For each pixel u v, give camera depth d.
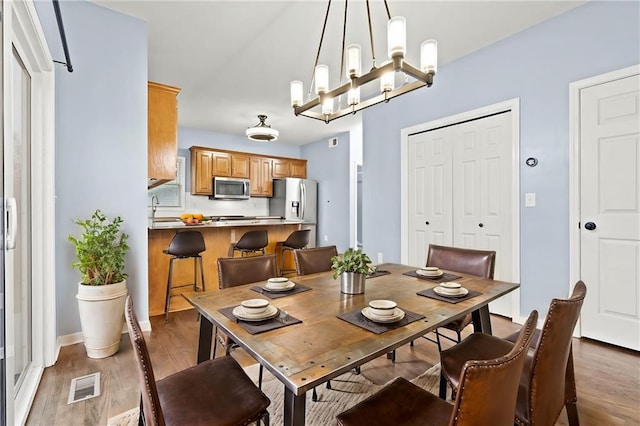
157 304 3.38
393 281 1.92
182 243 3.19
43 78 2.20
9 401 1.32
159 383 1.25
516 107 2.96
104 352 2.31
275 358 0.96
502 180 3.11
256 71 3.71
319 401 1.84
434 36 2.98
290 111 5.14
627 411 1.71
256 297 1.58
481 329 1.90
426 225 3.81
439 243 3.67
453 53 3.31
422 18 2.70
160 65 3.56
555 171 2.72
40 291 2.13
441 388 1.63
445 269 2.37
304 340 1.09
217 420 1.06
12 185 1.34
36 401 1.79
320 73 1.96
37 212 2.14
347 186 6.49
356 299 1.56
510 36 3.00
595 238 2.52
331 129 6.25
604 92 2.46
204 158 6.23
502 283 1.88
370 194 4.52
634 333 2.35
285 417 1.01
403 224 4.05
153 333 2.79
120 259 2.42
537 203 2.84
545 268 2.79
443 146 3.62
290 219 6.78
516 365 0.81
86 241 2.32
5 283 1.29
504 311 3.13
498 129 3.13
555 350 1.15
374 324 1.23
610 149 2.44
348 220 6.46
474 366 0.74
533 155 2.86
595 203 2.52
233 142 6.87
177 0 2.49
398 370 2.17
